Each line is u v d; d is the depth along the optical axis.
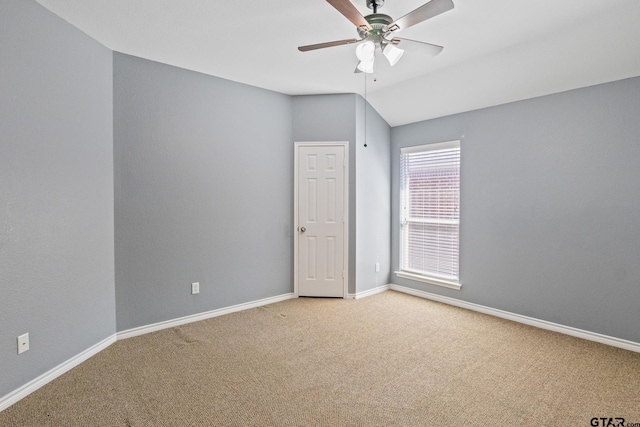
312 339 3.00
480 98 3.57
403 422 1.87
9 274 2.05
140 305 3.10
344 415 1.93
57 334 2.37
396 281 4.61
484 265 3.71
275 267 4.07
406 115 4.31
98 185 2.75
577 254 3.05
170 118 3.23
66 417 1.91
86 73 2.62
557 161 3.15
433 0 1.73
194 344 2.89
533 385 2.25
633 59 2.60
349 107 4.11
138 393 2.15
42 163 2.25
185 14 2.36
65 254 2.44
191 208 3.38
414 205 4.45
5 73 2.02
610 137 2.85
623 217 2.79
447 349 2.80
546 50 2.79
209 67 3.30
